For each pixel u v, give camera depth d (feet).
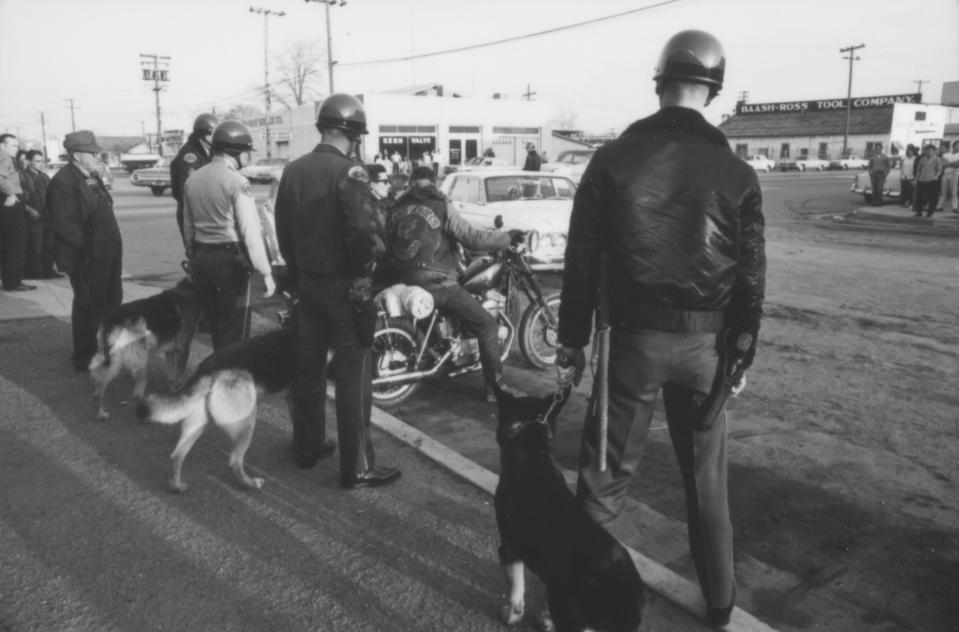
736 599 9.75
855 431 15.57
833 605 9.65
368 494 12.55
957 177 62.13
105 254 19.04
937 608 9.61
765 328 24.57
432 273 15.97
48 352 20.86
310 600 9.54
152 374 19.34
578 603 7.46
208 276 16.12
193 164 21.52
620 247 7.87
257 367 12.76
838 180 137.39
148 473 13.25
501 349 18.43
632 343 8.10
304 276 12.38
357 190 11.71
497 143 145.07
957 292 30.63
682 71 7.89
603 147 8.07
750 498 12.57
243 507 12.03
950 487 13.02
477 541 11.05
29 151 33.14
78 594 9.55
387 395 17.06
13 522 11.41
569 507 8.18
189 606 9.35
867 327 24.70
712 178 7.66
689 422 8.33
